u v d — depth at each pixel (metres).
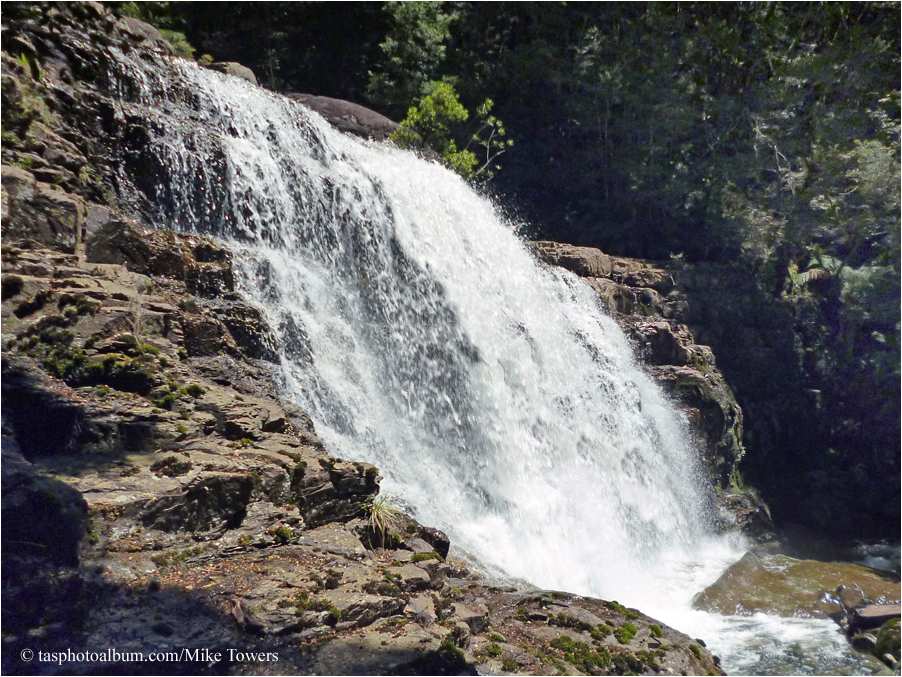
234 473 6.53
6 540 5.16
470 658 5.90
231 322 9.95
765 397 22.94
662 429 18.34
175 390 7.58
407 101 30.36
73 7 13.34
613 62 29.86
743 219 25.78
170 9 29.45
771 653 10.61
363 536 7.25
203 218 12.91
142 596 5.27
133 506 5.83
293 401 9.71
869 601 12.30
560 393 16.94
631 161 28.58
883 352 23.98
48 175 10.42
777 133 27.38
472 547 10.82
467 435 14.31
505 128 31.67
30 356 7.14
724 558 16.34
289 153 15.57
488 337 16.23
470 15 33.84
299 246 14.22
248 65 32.28
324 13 32.09
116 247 9.77
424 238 16.44
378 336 14.03
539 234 29.14
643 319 20.55
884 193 24.81
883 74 28.09
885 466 23.14
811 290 25.27
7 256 7.98
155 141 12.55
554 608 7.95
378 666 5.02
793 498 21.92
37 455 6.36
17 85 10.73
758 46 29.02
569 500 14.87
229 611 5.26
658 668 7.10
